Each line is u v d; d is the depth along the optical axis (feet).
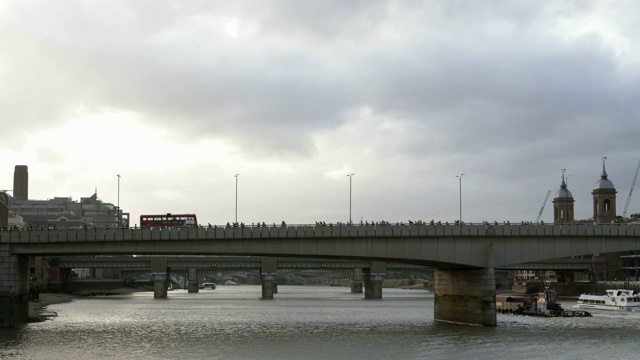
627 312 571.28
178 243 403.95
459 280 449.89
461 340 353.72
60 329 409.28
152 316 535.60
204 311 604.08
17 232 399.03
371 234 410.52
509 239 424.87
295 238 407.44
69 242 399.44
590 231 427.33
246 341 354.95
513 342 345.72
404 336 372.38
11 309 403.95
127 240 399.65
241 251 404.57
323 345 337.52
